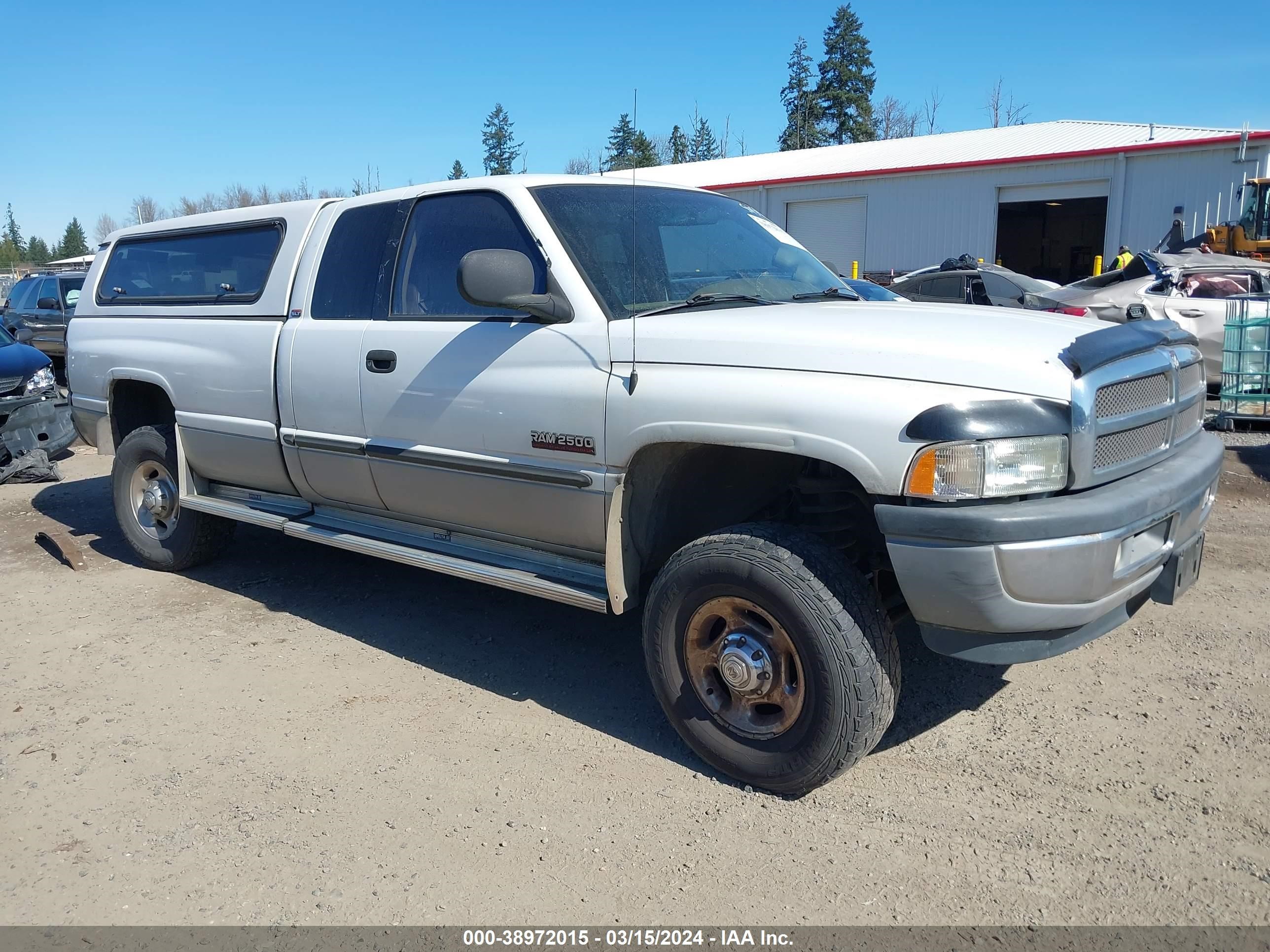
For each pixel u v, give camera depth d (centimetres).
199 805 327
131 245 581
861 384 291
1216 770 328
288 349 454
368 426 421
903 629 462
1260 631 443
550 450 357
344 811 321
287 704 401
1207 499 342
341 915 270
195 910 273
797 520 379
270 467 482
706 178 2820
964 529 273
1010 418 277
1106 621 307
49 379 896
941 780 330
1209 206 2020
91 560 613
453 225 403
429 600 525
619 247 376
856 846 294
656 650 341
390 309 420
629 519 350
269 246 483
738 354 313
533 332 362
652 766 347
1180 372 342
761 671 316
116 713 396
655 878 282
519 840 303
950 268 1514
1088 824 300
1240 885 269
